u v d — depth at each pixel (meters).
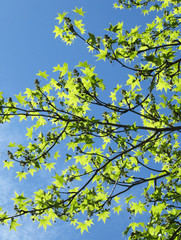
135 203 5.36
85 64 4.72
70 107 5.91
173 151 6.98
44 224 5.20
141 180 5.65
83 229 5.46
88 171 5.96
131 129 5.39
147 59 4.88
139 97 5.79
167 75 5.20
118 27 4.63
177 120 5.55
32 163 5.39
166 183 5.58
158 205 5.05
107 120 5.77
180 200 4.96
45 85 5.44
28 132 5.59
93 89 4.95
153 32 6.40
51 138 5.56
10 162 5.41
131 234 5.12
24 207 5.09
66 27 5.32
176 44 5.35
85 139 5.50
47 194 5.27
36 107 5.54
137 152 6.27
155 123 6.34
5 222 4.96
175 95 6.16
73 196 5.29
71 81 5.09
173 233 4.92
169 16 6.50
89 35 4.78
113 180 5.82
